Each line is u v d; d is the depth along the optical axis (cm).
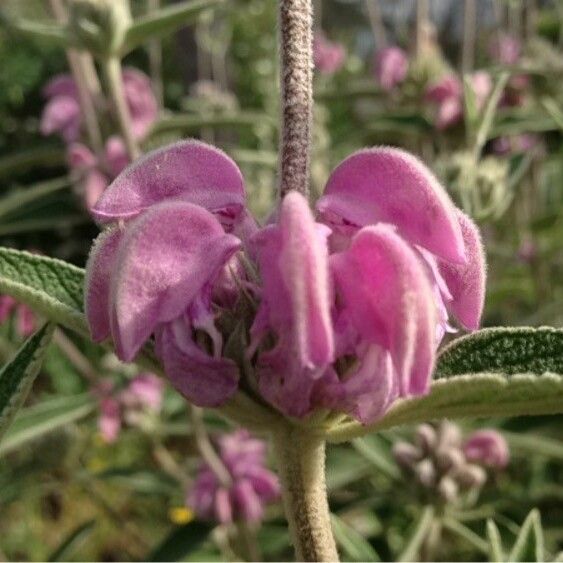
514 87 31
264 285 8
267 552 26
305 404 8
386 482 28
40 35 25
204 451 24
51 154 28
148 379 27
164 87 57
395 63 31
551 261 34
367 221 8
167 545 23
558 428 26
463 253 8
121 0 22
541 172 38
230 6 37
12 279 11
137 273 8
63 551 23
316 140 29
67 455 27
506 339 9
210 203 9
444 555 24
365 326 8
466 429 24
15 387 10
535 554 13
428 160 30
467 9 29
